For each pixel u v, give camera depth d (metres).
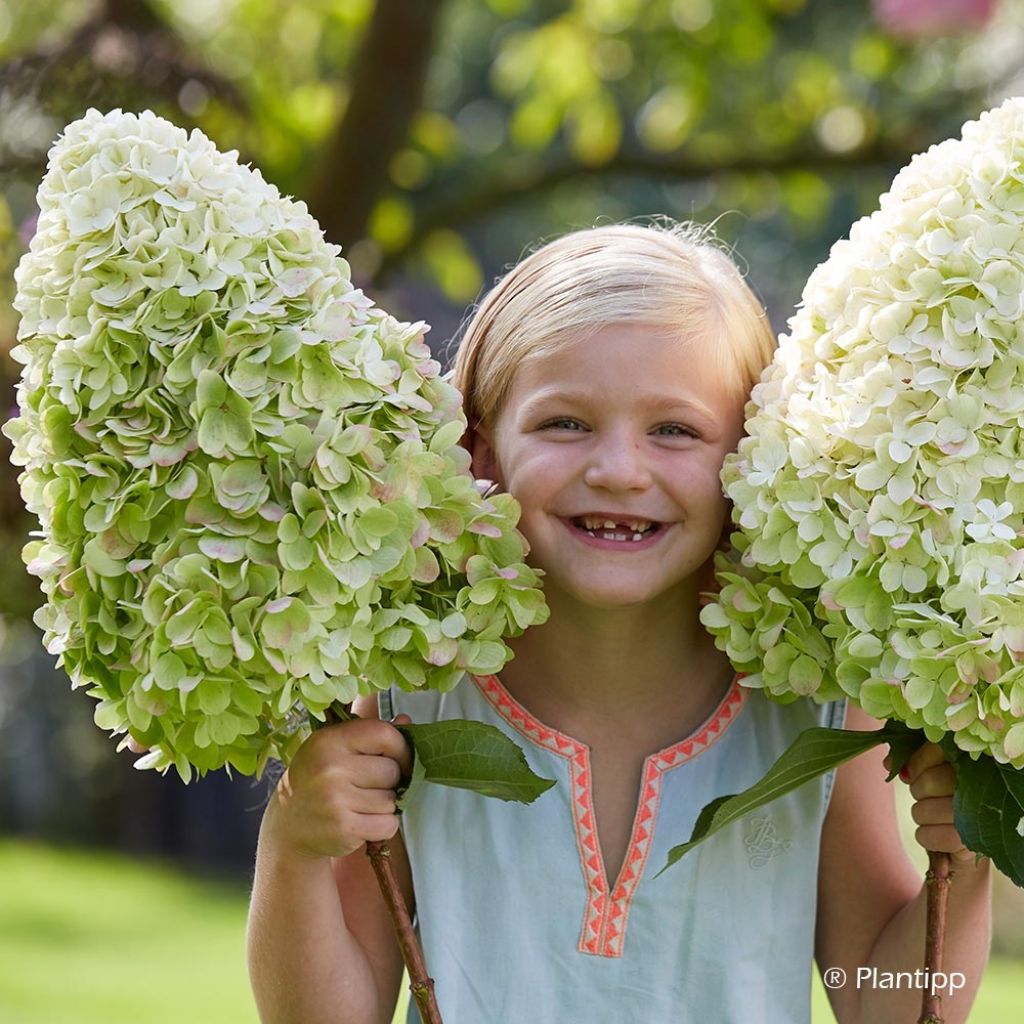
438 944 3.56
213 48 8.81
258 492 2.83
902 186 3.13
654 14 9.20
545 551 3.40
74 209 2.89
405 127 7.56
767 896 3.59
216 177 2.96
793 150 8.95
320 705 2.91
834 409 3.04
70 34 6.99
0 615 7.17
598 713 3.67
